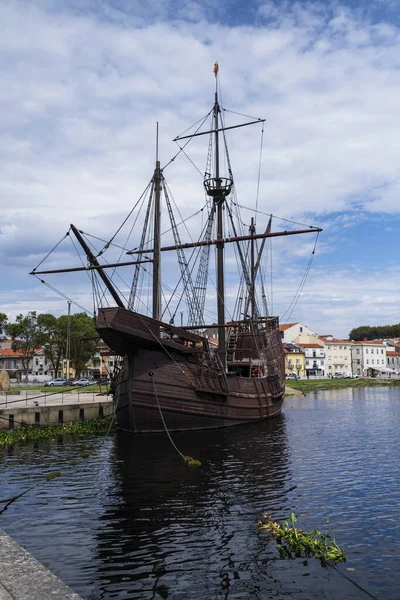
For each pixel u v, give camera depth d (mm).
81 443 30734
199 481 19797
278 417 48625
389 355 181750
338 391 101938
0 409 34781
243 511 15484
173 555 11898
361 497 17172
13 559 7598
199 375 35781
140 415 33031
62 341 103375
